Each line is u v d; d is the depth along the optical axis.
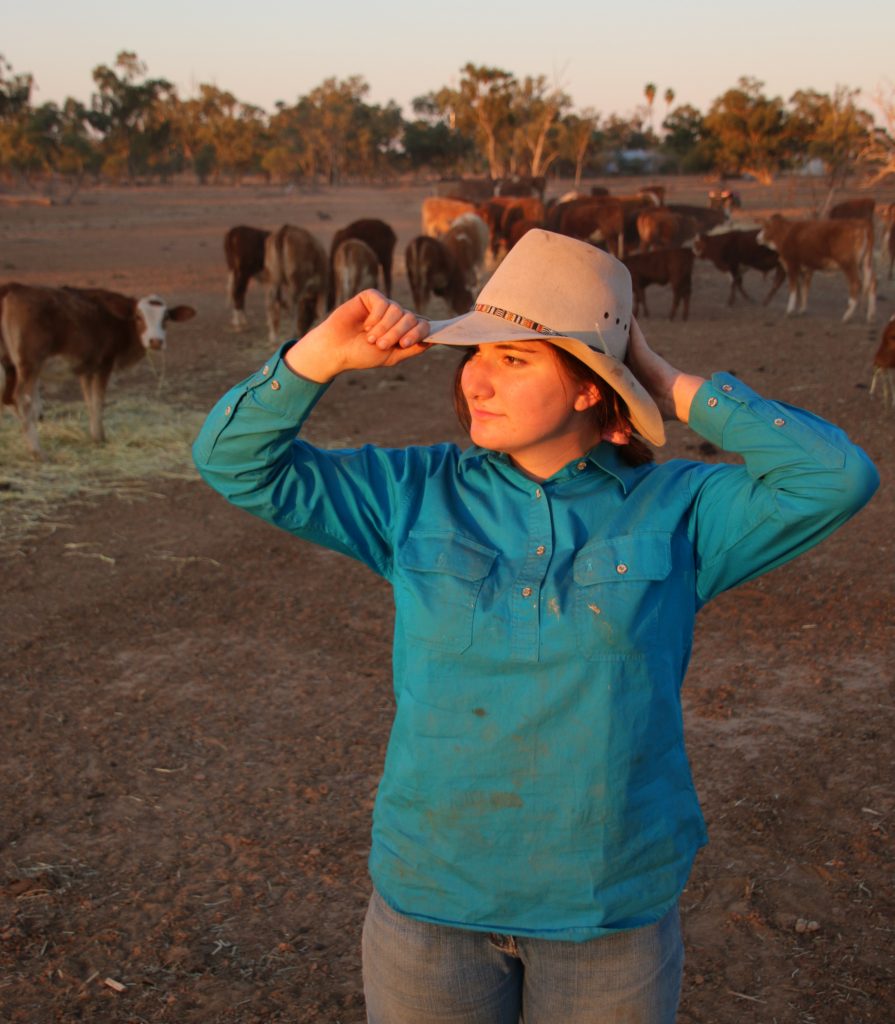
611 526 1.50
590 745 1.43
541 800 1.44
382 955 1.55
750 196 50.69
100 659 4.82
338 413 9.60
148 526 6.71
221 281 19.73
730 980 2.75
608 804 1.43
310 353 1.47
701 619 5.18
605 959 1.47
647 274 15.60
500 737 1.44
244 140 97.44
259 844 3.40
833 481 1.43
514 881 1.47
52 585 5.72
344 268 14.49
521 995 1.59
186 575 5.90
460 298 15.44
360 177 112.88
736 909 3.03
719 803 3.58
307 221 39.00
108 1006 2.67
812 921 2.96
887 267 21.27
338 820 3.54
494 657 1.44
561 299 1.47
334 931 2.98
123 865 3.29
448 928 1.51
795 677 4.51
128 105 91.19
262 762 3.92
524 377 1.48
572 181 84.50
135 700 4.42
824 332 13.80
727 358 12.03
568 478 1.56
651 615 1.45
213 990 2.74
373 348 1.46
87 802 3.65
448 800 1.47
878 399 9.54
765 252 16.47
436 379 11.19
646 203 27.47
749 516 1.50
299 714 4.30
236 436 1.53
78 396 10.33
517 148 76.75
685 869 1.51
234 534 6.58
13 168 88.19
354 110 104.44
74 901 3.10
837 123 47.66
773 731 4.05
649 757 1.46
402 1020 1.56
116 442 8.58
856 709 4.20
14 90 87.50
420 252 14.75
